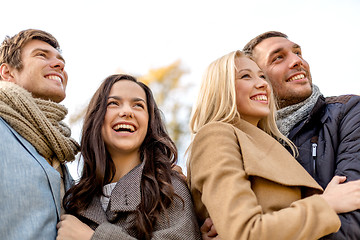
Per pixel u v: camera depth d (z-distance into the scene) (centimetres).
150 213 175
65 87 247
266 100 210
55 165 203
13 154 178
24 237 166
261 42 263
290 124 230
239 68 209
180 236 170
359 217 163
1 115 192
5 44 236
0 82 208
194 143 187
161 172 188
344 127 204
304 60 257
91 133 198
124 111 195
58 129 213
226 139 178
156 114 213
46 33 242
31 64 229
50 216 176
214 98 205
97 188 191
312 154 209
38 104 211
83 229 172
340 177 183
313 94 247
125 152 197
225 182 165
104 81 208
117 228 170
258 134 194
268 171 172
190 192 192
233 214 156
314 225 152
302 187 184
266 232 149
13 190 171
